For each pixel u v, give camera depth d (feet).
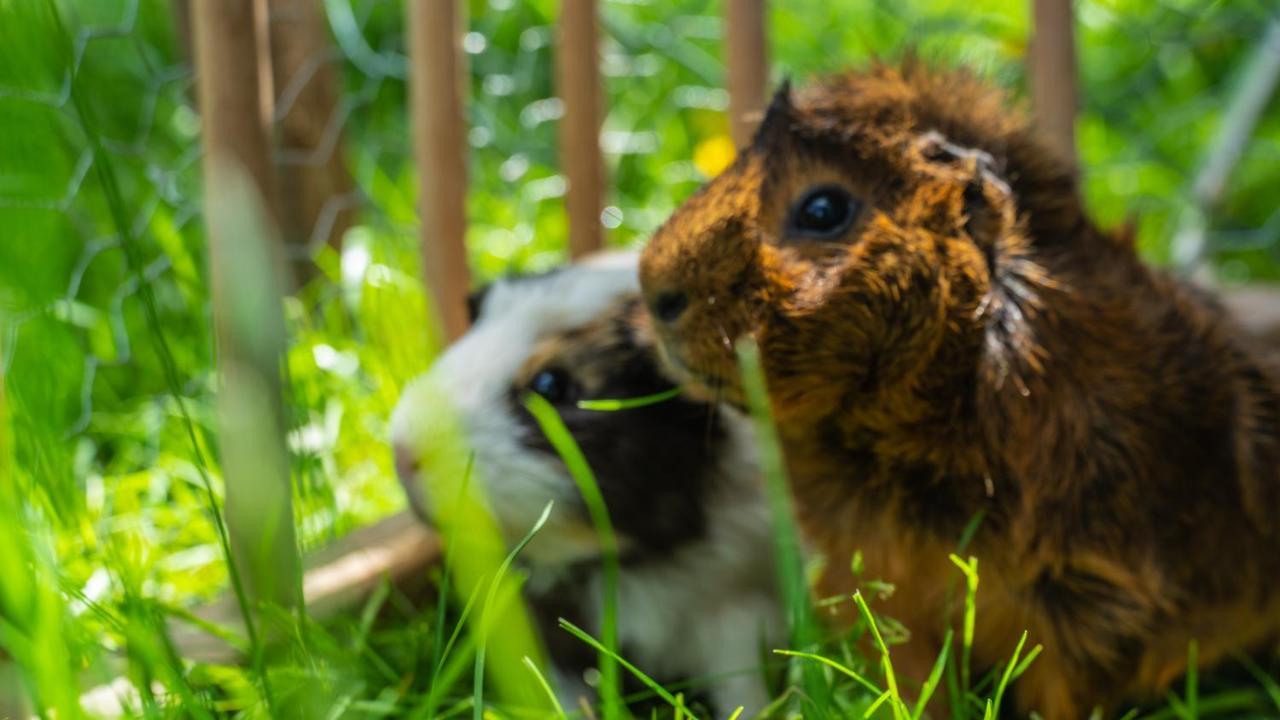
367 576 1.74
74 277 1.99
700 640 1.72
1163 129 2.68
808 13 2.80
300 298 2.12
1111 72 2.79
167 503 1.96
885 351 1.51
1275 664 1.76
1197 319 1.62
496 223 2.39
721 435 1.70
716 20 2.77
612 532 1.66
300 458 1.67
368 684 1.67
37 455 1.63
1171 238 2.49
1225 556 1.60
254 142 1.72
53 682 1.33
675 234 1.50
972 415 1.53
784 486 1.62
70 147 2.09
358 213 2.22
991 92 1.63
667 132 2.68
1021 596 1.56
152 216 2.09
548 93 2.73
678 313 1.50
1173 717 1.67
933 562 1.58
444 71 1.92
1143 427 1.55
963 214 1.52
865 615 1.43
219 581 1.80
